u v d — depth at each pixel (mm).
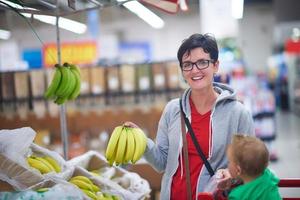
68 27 3221
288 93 17906
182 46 2295
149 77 5676
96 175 2586
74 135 5676
